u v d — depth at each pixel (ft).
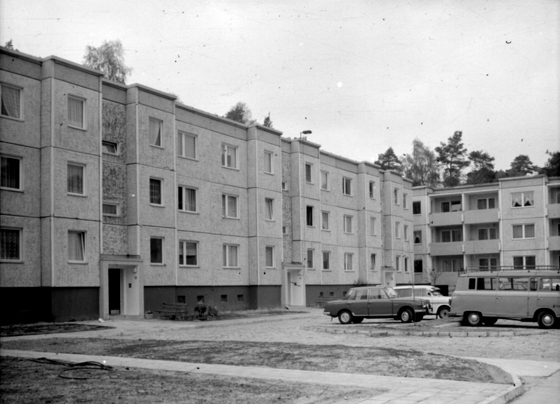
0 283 86.38
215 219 127.13
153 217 110.01
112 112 106.11
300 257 152.05
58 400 32.55
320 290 159.63
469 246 204.03
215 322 98.22
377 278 183.62
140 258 106.22
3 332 76.84
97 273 97.91
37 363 48.06
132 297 105.19
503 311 82.23
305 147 157.17
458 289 85.92
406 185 207.21
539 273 81.87
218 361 49.11
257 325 96.37
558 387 38.75
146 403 31.78
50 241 91.50
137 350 57.52
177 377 40.65
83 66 97.66
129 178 107.65
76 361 49.55
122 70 158.71
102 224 101.04
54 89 93.56
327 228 166.20
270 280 138.31
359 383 38.40
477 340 65.82
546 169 271.28
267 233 138.51
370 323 93.45
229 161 133.80
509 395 34.88
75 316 94.02
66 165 94.68
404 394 34.71
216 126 129.39
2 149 88.43
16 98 91.45
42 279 91.61
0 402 32.07
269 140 141.49
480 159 308.60
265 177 139.33
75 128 96.53
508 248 195.72
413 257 206.80
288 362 47.80
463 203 210.18
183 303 110.63
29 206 91.20
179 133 120.26
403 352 52.90
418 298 94.32
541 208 191.31
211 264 125.08
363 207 179.52
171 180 114.32
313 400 32.91
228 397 33.58
